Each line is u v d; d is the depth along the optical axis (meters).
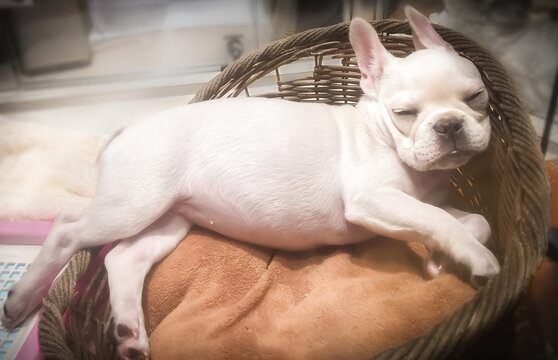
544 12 0.31
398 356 0.26
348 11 0.39
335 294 0.34
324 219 0.37
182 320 0.35
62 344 0.30
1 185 0.42
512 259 0.30
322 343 0.32
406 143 0.35
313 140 0.37
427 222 0.33
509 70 0.36
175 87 0.26
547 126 0.35
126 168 0.37
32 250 0.42
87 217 0.37
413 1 0.41
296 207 0.37
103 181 0.37
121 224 0.37
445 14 0.40
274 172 0.36
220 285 0.37
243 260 0.39
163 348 0.33
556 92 0.33
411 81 0.34
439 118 0.32
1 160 0.41
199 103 0.40
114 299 0.34
